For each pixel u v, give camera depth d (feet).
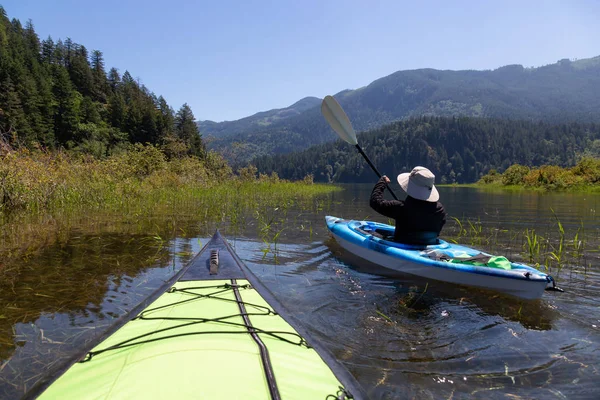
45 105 159.94
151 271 13.79
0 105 127.54
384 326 9.80
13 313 9.98
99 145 144.46
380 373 7.60
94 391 4.66
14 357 7.84
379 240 15.69
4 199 24.80
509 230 23.95
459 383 7.27
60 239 18.63
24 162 26.61
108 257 15.56
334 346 8.71
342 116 19.98
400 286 12.86
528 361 8.10
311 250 18.03
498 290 11.76
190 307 7.94
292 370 5.37
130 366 5.16
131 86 279.49
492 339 9.11
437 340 9.04
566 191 76.95
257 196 47.06
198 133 195.52
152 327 6.89
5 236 19.04
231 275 10.53
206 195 41.37
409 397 6.82
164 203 35.37
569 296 11.96
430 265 13.12
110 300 10.96
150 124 184.03
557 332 9.48
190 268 11.18
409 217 14.61
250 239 20.44
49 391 4.87
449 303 11.35
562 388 7.12
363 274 14.17
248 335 6.45
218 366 5.05
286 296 11.88
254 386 4.72
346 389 5.19
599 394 6.91
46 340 8.55
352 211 36.32
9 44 220.84
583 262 15.98
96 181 34.35
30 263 14.51
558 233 22.88
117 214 27.37
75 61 239.50
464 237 21.52
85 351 6.07
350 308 10.95
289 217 30.04
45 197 27.61
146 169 48.65
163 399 4.34
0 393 6.64
